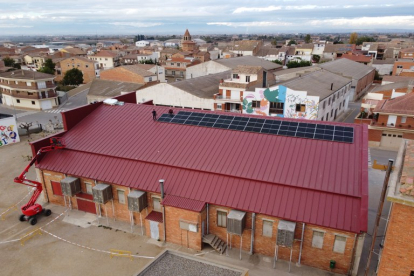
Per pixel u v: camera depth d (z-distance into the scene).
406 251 15.28
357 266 21.44
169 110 34.72
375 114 51.97
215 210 24.70
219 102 59.56
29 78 77.69
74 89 99.19
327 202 22.42
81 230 27.89
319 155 25.95
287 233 21.48
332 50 157.25
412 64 102.44
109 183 28.14
